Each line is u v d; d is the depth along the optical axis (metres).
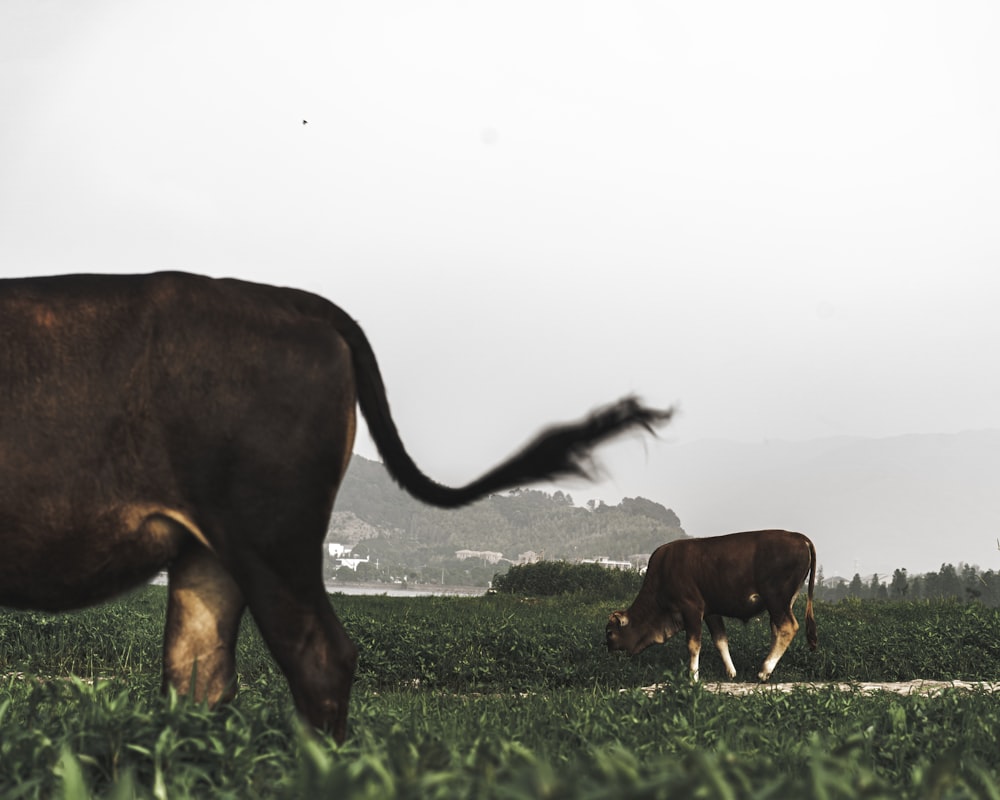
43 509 4.73
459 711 8.52
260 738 4.53
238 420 4.88
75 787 2.91
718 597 15.69
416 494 5.48
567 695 10.01
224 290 5.09
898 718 6.56
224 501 4.86
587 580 40.16
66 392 4.78
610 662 16.50
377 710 6.57
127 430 4.83
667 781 2.76
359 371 5.37
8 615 15.34
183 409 4.86
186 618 5.27
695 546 15.93
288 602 4.88
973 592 26.39
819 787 2.84
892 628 18.53
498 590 40.78
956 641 17.14
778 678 15.76
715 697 8.60
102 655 14.84
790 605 15.48
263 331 5.01
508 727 6.21
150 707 5.11
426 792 3.01
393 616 20.11
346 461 5.18
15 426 4.71
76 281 5.02
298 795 3.06
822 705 8.23
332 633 4.93
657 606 16.28
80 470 4.77
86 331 4.87
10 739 4.21
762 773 3.52
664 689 9.25
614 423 5.12
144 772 4.02
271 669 14.58
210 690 5.26
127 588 5.00
